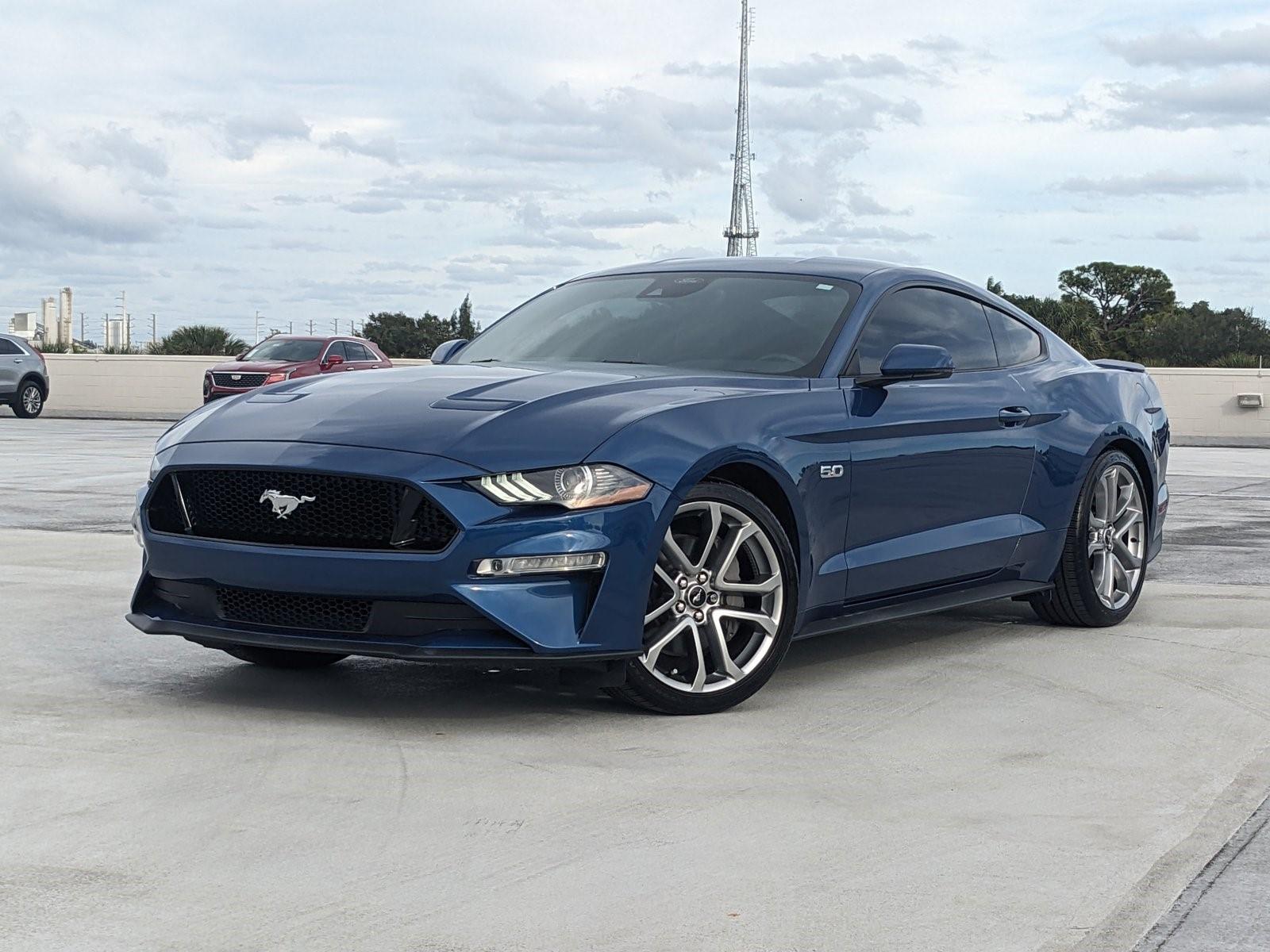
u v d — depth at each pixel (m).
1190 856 2.88
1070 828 3.06
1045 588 5.44
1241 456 19.02
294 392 4.39
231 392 22.52
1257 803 3.26
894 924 2.50
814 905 2.59
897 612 4.80
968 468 4.96
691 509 4.00
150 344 33.81
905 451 4.67
